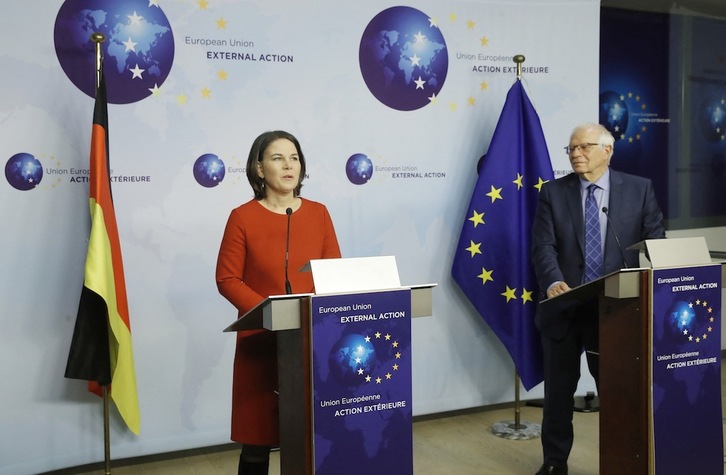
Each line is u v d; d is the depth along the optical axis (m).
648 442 2.58
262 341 2.64
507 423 4.15
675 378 2.59
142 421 3.62
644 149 5.10
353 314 2.09
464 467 3.51
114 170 3.50
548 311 3.19
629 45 4.99
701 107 5.28
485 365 4.36
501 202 4.08
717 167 5.38
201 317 3.70
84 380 3.48
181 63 3.60
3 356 3.33
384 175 4.05
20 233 3.34
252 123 3.75
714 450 2.69
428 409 4.24
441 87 4.16
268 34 3.76
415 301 2.20
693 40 5.21
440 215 4.20
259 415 2.64
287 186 2.71
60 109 3.39
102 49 3.46
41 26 3.34
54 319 3.42
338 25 3.90
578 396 4.60
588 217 3.23
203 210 3.68
